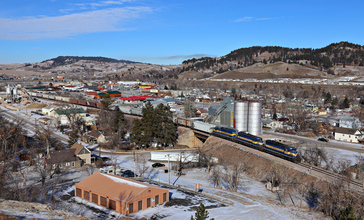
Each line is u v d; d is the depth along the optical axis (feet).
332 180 244.22
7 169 289.33
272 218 197.98
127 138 476.13
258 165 314.96
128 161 366.63
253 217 197.67
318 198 238.89
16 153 357.41
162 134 433.07
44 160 315.37
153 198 212.84
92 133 466.29
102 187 219.20
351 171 276.21
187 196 240.12
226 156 359.46
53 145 409.69
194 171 333.42
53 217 159.53
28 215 155.22
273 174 272.92
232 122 465.06
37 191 238.07
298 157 301.84
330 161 313.32
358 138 429.38
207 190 266.36
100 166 333.21
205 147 409.08
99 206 209.36
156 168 341.21
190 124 479.00
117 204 198.49
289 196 252.42
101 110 606.14
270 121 540.93
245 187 278.67
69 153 334.44
